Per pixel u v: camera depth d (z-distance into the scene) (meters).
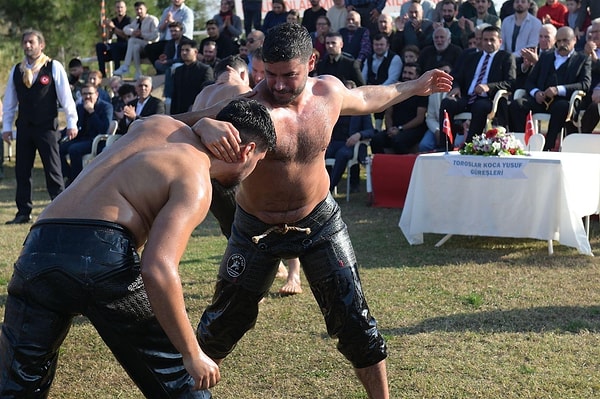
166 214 2.50
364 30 11.03
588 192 6.79
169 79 11.88
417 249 6.88
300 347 4.40
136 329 2.63
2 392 2.57
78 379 4.07
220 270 3.54
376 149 9.66
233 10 12.60
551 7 11.05
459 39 10.61
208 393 2.79
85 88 11.12
